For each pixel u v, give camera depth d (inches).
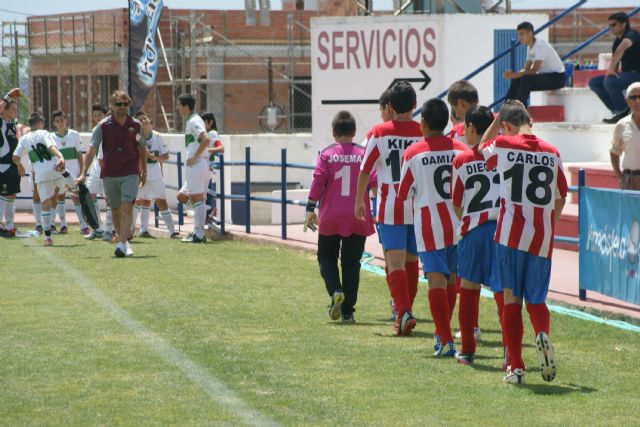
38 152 1295.5
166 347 647.1
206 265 1077.8
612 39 2864.2
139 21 1628.9
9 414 484.7
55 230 1529.3
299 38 2847.0
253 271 1029.8
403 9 1769.2
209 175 1326.3
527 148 547.2
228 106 2795.3
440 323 626.2
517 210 544.4
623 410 499.8
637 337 693.3
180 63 2738.7
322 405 503.8
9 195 1422.2
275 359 613.9
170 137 1911.9
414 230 644.1
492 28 1556.3
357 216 698.2
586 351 649.0
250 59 2822.3
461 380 561.9
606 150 1353.3
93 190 1381.6
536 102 1615.4
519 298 553.6
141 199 1395.2
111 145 1139.9
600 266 809.5
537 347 528.4
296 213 1553.9
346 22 1544.0
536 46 1443.2
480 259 584.1
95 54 2706.7
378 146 682.2
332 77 1557.6
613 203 784.9
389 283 703.1
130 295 868.6
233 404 504.4
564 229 1128.8
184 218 1683.1
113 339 673.6
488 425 470.9
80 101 2787.9
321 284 940.6
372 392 532.7
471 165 579.8
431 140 629.0
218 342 665.6
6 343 658.2
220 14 2827.3
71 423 470.0
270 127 2736.2
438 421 476.1
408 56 1525.6
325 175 750.5
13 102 1416.1
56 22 2829.7
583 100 1517.0
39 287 915.4
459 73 1536.7
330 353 633.0
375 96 1539.1
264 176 1956.2
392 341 676.1
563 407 504.7
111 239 1359.5
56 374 569.6
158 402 508.1
